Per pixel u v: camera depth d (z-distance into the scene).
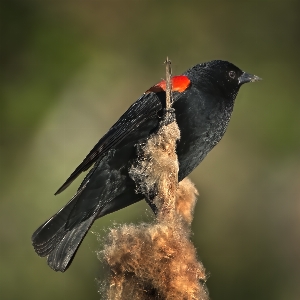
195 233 13.70
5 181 12.78
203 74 7.85
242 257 13.59
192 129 7.46
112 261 5.77
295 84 15.38
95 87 13.91
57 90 13.60
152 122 7.37
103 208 7.48
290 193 14.12
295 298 13.12
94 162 7.21
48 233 7.13
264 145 14.59
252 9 15.79
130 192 7.44
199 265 5.79
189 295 5.62
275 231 13.88
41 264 12.26
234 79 7.99
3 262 12.23
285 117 14.81
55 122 13.34
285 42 15.72
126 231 5.88
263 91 15.11
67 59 13.87
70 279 11.96
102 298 5.83
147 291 5.73
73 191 12.66
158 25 15.23
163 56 15.07
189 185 6.99
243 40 15.61
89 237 11.68
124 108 14.08
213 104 7.61
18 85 13.42
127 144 7.30
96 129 13.55
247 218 14.05
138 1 15.04
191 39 15.39
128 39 14.91
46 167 12.96
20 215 12.57
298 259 13.65
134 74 14.66
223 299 13.04
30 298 12.03
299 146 14.57
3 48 13.58
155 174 6.18
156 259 5.70
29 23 13.89
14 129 13.12
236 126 14.70
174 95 7.41
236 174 14.36
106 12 14.72
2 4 13.75
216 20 15.58
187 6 15.41
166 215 6.02
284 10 15.82
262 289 13.25
